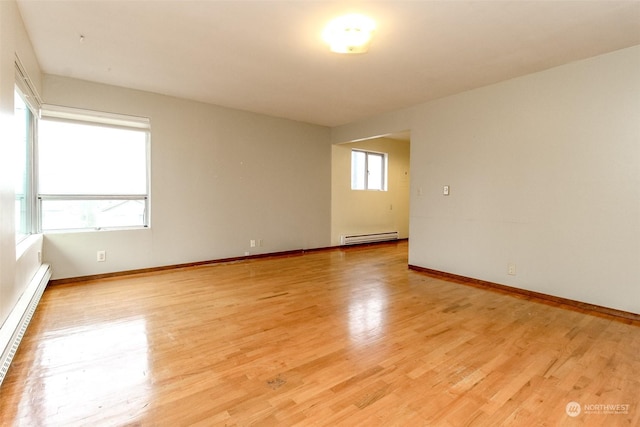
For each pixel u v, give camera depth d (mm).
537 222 3580
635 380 1979
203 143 4902
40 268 3510
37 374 2012
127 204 4438
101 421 1605
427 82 3877
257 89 4207
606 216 3102
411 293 3721
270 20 2535
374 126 5605
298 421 1614
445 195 4473
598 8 2320
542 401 1779
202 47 3016
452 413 1679
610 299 3090
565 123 3338
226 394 1830
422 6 2316
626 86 2953
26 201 3604
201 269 4781
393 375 2031
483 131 4027
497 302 3422
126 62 3385
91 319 2879
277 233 5852
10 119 2281
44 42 2947
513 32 2682
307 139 6188
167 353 2295
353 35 2625
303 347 2396
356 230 7117
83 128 4066
